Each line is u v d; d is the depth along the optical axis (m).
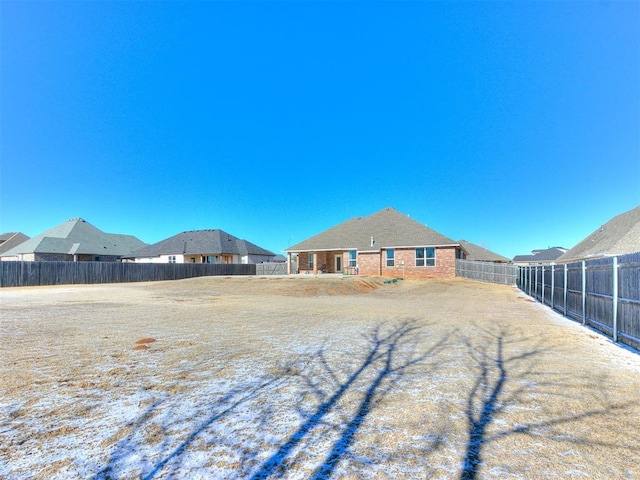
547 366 5.19
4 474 2.50
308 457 2.75
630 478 2.48
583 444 2.96
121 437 3.04
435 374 4.79
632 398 3.96
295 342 6.69
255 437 3.06
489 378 4.63
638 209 24.59
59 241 39.56
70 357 5.58
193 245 41.47
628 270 6.67
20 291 20.06
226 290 19.20
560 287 11.27
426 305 12.87
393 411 3.60
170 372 4.83
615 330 7.06
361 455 2.79
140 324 8.71
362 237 30.36
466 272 27.70
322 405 3.74
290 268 32.72
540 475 2.52
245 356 5.67
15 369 4.95
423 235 28.41
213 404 3.76
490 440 3.02
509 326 8.48
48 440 2.99
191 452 2.82
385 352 5.96
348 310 11.30
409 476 2.51
